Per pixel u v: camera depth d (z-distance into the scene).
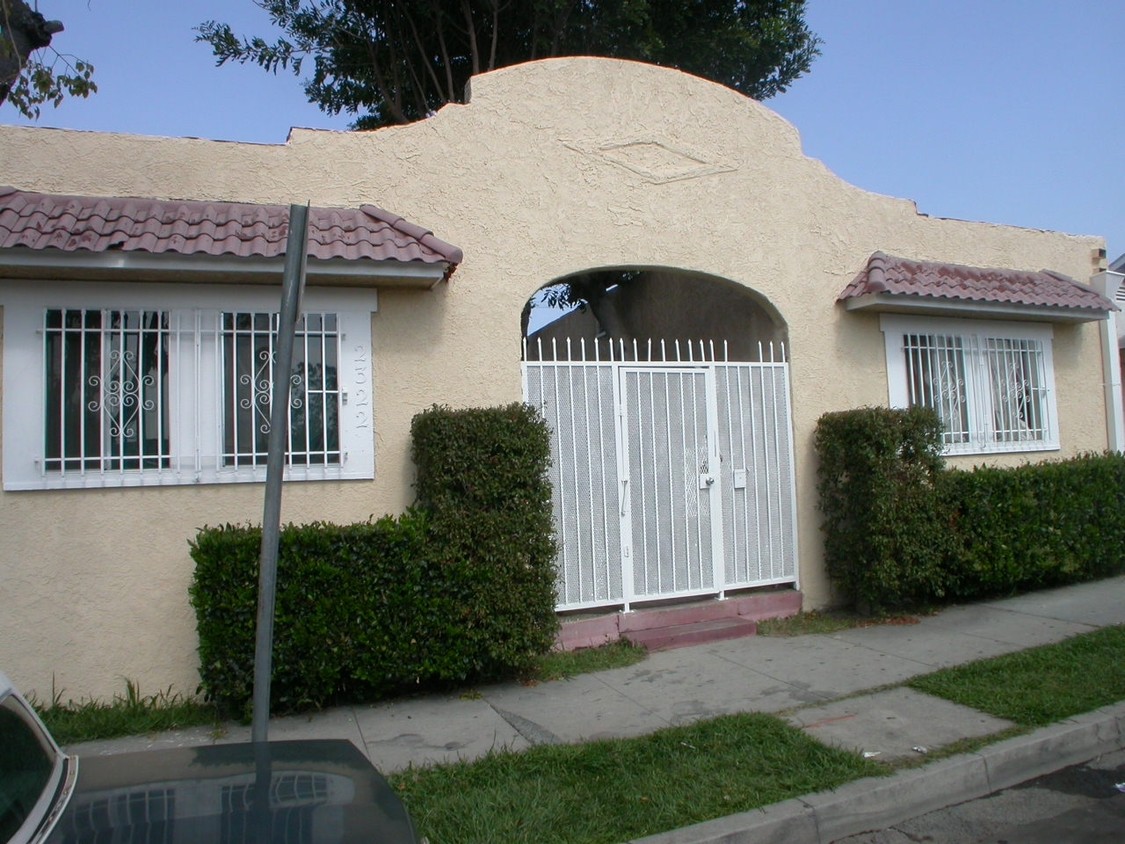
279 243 6.17
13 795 2.56
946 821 4.43
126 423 6.14
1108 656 6.47
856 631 7.63
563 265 7.51
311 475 6.49
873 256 8.81
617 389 7.63
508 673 6.58
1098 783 4.80
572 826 4.12
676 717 5.61
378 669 5.95
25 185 6.26
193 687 6.16
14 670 5.83
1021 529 8.62
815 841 4.21
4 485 5.85
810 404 8.41
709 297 9.64
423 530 6.16
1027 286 9.41
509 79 7.47
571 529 7.38
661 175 7.93
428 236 6.62
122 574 6.07
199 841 2.41
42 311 5.99
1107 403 10.43
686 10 13.45
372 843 2.42
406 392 6.85
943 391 9.16
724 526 8.00
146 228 5.98
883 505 7.66
